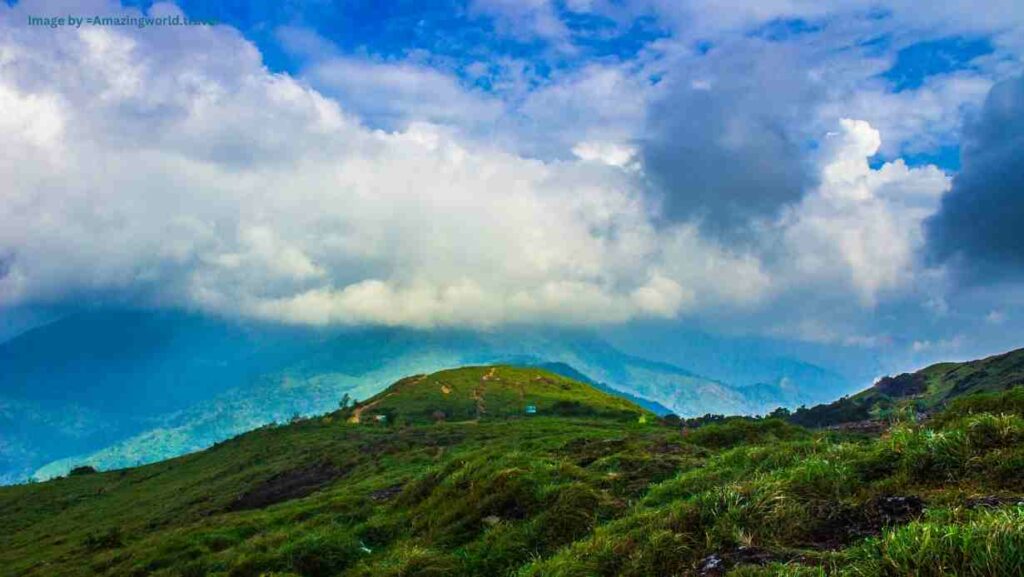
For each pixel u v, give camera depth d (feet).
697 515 43.32
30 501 407.03
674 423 399.24
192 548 111.34
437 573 56.90
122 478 460.55
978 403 56.80
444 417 545.03
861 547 32.76
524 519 62.80
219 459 448.65
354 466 280.31
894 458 44.91
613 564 42.29
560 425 376.27
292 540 86.89
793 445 62.08
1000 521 28.91
